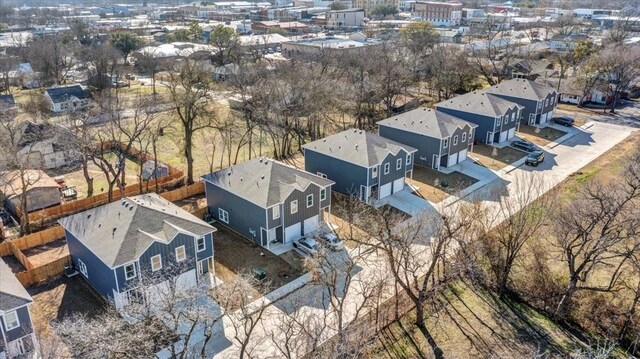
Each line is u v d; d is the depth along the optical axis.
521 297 34.50
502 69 93.19
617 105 82.88
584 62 88.25
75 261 36.78
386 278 30.66
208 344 29.56
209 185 44.19
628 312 30.56
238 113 75.56
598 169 55.34
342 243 39.31
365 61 82.31
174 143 66.31
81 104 80.62
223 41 118.50
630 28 145.25
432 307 33.31
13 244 39.28
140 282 28.86
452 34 149.00
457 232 34.81
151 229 33.50
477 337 30.62
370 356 28.75
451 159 57.50
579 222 33.25
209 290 32.84
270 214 39.38
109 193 47.59
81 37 149.62
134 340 24.42
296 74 68.25
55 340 28.61
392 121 60.19
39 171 50.22
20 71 105.88
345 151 49.56
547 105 72.56
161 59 111.31
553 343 30.12
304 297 33.91
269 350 29.02
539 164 57.84
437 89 87.50
